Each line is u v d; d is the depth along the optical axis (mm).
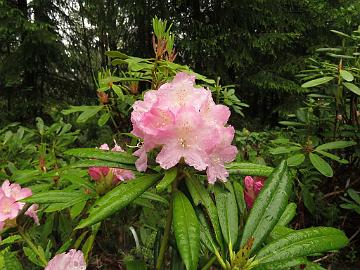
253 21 8734
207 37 8367
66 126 2930
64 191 1303
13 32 7359
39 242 1855
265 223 965
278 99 9492
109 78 1698
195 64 8602
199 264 1104
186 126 947
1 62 7852
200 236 947
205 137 947
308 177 2643
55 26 8258
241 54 8398
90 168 1290
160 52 1709
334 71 2322
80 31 8992
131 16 8586
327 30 9289
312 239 906
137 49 8930
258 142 3436
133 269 1065
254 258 879
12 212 1222
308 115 2777
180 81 1008
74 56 8445
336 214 2699
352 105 2625
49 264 951
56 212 1785
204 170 1027
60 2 8383
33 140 3234
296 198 2455
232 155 1000
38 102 7734
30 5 7879
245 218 1103
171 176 953
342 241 918
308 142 2295
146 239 1843
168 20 8352
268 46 8484
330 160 2725
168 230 1015
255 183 1216
